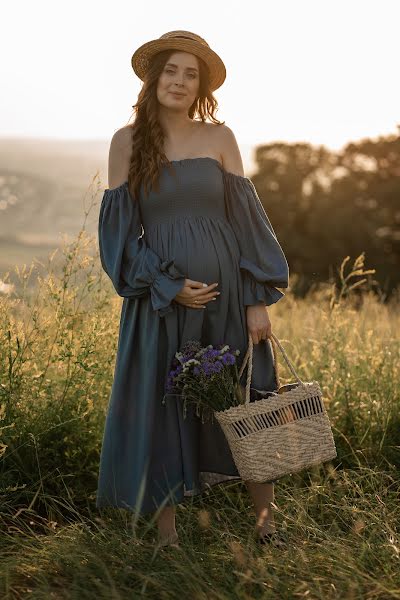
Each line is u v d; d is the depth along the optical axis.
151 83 3.18
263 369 3.27
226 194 3.25
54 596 2.57
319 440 3.03
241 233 3.23
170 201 3.13
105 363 3.99
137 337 3.19
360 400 4.30
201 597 2.50
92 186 3.94
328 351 4.56
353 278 12.65
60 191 109.06
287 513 3.23
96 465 3.75
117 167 3.22
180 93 3.16
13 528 3.26
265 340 3.29
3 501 3.41
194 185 3.12
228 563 2.83
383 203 26.75
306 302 7.22
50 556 2.91
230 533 3.10
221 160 3.26
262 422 2.96
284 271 3.19
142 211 3.21
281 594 2.57
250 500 3.59
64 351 3.88
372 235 25.83
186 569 2.68
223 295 3.15
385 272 25.11
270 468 2.96
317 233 26.31
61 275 3.95
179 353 3.06
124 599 2.58
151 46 3.17
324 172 28.31
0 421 3.66
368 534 3.05
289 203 27.78
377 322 5.71
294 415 3.01
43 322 3.89
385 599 2.54
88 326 3.99
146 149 3.15
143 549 2.93
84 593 2.61
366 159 27.86
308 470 3.77
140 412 3.14
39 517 3.39
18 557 2.89
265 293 3.20
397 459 3.92
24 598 2.64
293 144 28.41
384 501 3.35
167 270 3.08
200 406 3.12
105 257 3.17
